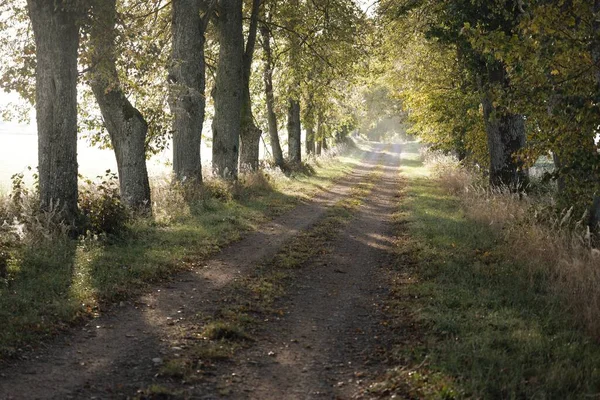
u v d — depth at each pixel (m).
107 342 6.45
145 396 5.06
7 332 6.27
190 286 9.02
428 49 23.03
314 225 15.35
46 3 10.84
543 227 10.39
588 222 10.27
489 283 8.80
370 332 7.06
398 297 8.52
